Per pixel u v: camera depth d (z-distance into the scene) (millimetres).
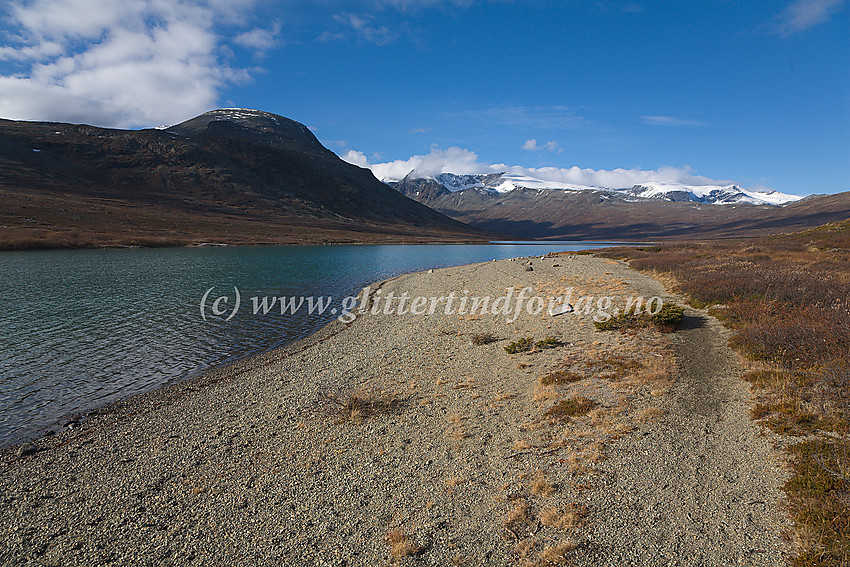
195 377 19781
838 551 6711
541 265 55500
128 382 19031
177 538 9133
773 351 15133
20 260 64688
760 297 22875
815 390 11852
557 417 13055
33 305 34125
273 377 19453
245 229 144250
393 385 17625
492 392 15977
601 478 9758
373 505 9805
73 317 30391
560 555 7688
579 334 21938
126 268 58938
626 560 7457
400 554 8125
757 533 7633
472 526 8773
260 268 64312
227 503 10281
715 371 15055
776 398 12148
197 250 94688
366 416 14703
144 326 28531
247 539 8984
